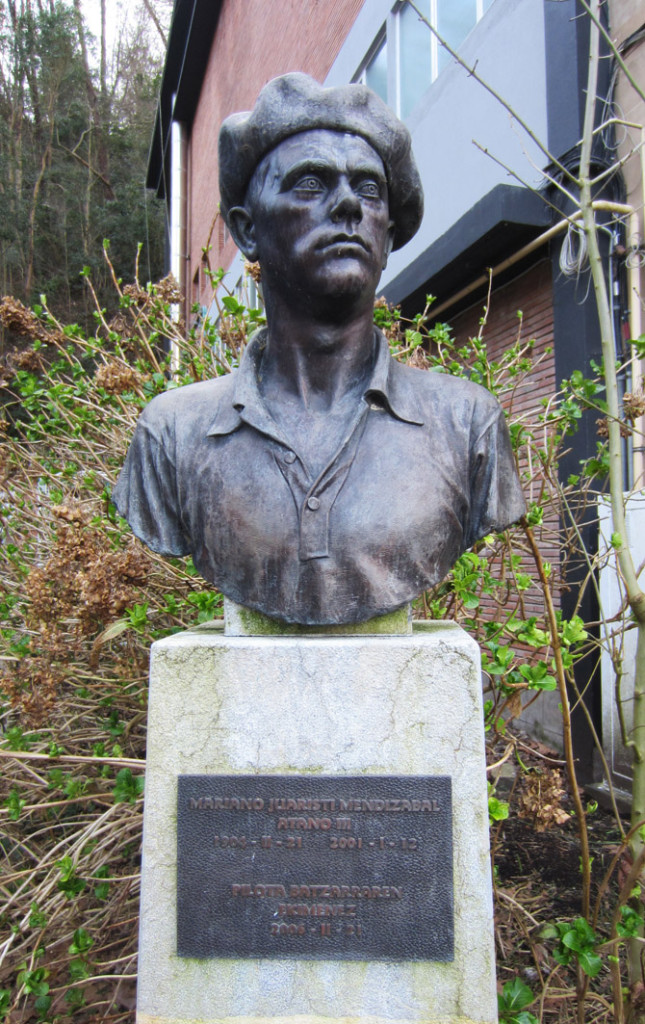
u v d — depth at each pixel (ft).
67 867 6.56
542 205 14.39
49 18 67.51
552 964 7.57
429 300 11.65
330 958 5.05
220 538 5.25
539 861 9.77
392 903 5.05
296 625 5.39
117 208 62.95
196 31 38.83
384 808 5.07
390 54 20.59
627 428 8.16
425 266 17.54
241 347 9.82
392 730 5.12
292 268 5.21
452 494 5.31
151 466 5.66
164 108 46.24
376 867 5.06
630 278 13.12
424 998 5.02
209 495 5.32
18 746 7.39
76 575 6.77
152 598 8.77
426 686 5.11
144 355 13.28
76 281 60.85
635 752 6.68
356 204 5.03
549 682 6.28
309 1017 5.04
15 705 7.38
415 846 5.05
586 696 12.38
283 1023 5.04
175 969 5.11
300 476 5.17
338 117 5.21
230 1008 5.07
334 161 5.11
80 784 7.47
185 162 44.93
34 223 61.31
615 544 6.79
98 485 9.89
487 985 4.99
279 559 5.13
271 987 5.06
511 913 8.13
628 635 11.46
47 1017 6.85
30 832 10.09
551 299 15.44
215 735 5.17
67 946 8.12
